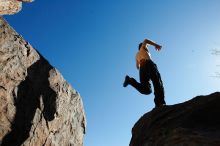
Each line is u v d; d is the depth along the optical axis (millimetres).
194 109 4242
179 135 3658
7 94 16328
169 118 4379
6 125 15688
